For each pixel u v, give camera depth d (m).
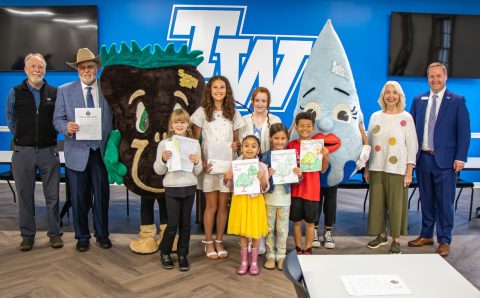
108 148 2.90
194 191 2.72
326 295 1.20
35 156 3.03
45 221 3.87
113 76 2.91
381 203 3.11
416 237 3.60
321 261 1.46
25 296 2.36
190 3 5.66
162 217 3.09
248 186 2.61
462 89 5.97
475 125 6.04
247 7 5.66
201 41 5.71
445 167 3.09
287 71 5.78
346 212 4.43
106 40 5.77
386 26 5.77
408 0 5.75
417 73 5.80
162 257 2.79
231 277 2.67
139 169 2.89
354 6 5.73
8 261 2.88
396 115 3.01
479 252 3.22
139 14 5.70
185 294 2.42
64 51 5.73
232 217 2.69
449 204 3.12
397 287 1.26
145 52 2.97
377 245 3.27
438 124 3.09
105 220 3.15
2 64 5.77
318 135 2.99
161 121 2.93
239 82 5.78
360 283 1.28
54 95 3.09
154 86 2.94
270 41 5.72
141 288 2.49
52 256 2.98
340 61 3.08
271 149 2.81
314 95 3.07
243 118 2.94
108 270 2.74
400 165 2.98
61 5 5.66
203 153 2.85
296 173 2.69
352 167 3.03
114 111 2.92
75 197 3.04
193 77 3.02
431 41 5.73
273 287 2.53
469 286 1.27
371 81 5.88
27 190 3.07
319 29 5.74
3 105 5.91
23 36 5.72
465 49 5.77
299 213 2.86
